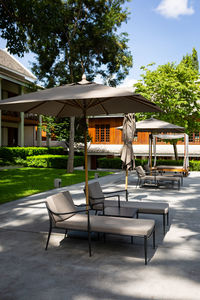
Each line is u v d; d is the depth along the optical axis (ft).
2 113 84.48
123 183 47.11
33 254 15.64
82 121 21.01
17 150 81.41
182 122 68.54
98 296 11.21
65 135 78.48
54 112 25.52
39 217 23.80
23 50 39.34
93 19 62.18
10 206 28.14
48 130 79.97
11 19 37.24
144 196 34.55
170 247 16.71
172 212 26.02
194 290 11.63
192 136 87.61
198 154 82.89
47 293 11.44
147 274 13.11
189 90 66.95
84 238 18.35
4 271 13.48
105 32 60.54
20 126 93.56
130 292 11.50
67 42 62.34
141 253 15.81
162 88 64.28
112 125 92.58
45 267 13.92
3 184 43.88
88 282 12.35
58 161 74.90
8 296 11.22
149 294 11.34
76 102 20.47
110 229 15.38
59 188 40.68
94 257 15.23
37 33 38.42
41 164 76.64
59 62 62.34
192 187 42.60
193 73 68.13
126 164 27.09
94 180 51.13
